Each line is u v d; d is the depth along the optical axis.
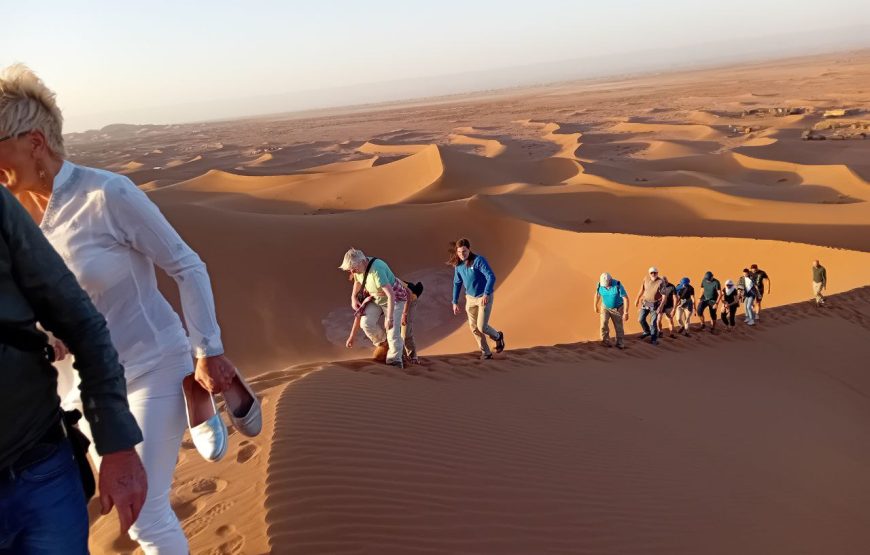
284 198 67.50
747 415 10.32
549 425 7.65
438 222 38.12
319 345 28.11
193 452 5.63
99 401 1.92
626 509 5.78
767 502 7.01
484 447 6.25
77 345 1.90
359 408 6.47
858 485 8.28
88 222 2.43
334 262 33.66
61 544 1.87
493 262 35.19
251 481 4.66
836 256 25.52
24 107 2.23
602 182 55.34
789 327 16.53
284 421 5.66
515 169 72.19
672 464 7.40
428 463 5.46
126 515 1.98
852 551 6.26
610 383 10.38
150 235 2.52
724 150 89.12
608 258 30.31
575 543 4.95
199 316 2.64
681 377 11.79
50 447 1.84
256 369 25.94
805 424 10.51
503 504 5.14
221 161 135.75
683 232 40.72
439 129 185.62
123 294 2.55
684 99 189.88
